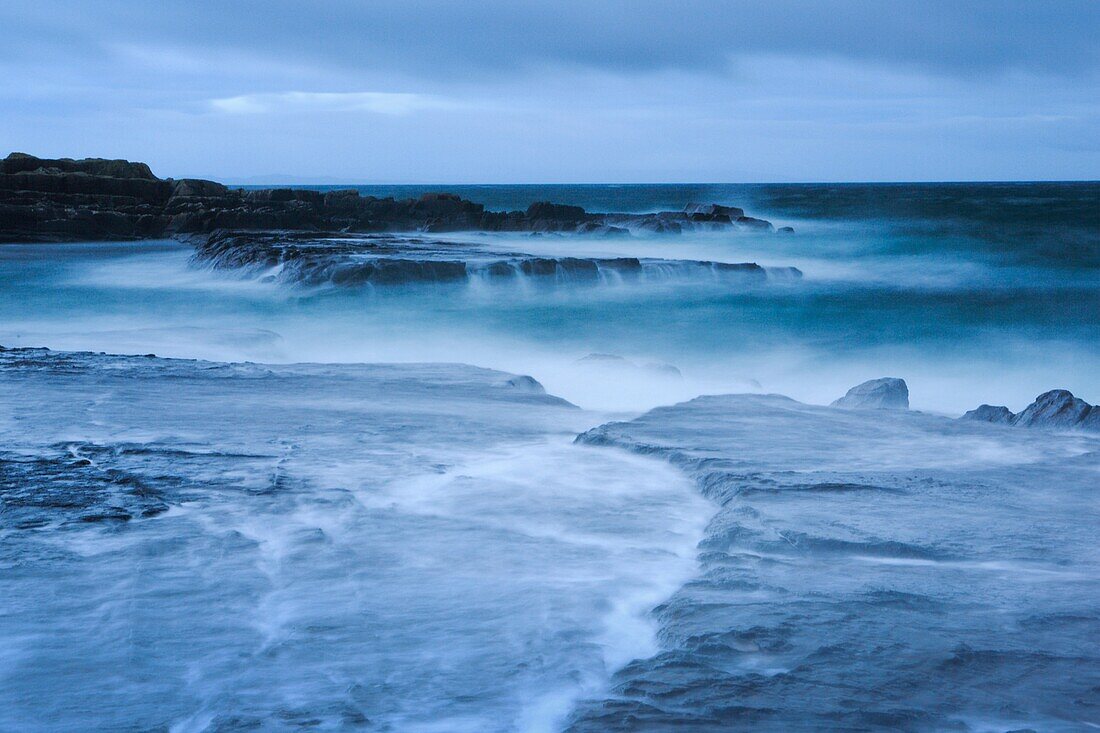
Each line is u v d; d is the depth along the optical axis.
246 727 2.77
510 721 2.87
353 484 5.83
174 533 4.72
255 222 57.38
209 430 7.37
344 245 40.69
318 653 3.33
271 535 4.76
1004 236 50.94
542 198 162.25
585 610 3.80
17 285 34.44
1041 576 4.32
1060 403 9.88
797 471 6.33
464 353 22.39
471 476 6.20
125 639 3.41
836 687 3.01
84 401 8.52
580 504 5.57
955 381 20.70
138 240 55.53
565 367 15.53
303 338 23.83
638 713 2.82
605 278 33.94
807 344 24.34
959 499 5.72
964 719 2.83
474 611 3.77
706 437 7.47
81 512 5.04
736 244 54.06
